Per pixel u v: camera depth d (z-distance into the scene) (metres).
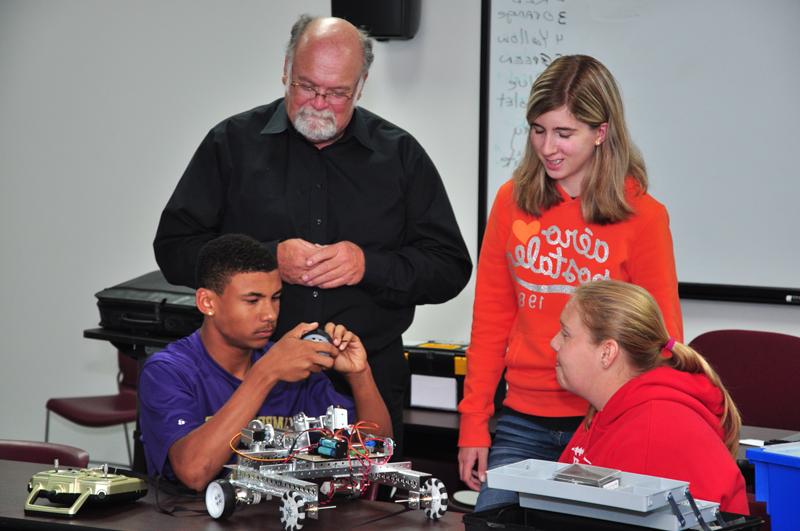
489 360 2.51
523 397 2.40
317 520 1.84
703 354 3.16
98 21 4.57
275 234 2.62
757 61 3.44
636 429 1.80
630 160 2.29
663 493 1.46
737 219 3.50
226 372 2.15
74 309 4.74
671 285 2.27
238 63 4.30
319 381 2.27
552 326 2.34
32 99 4.73
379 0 3.77
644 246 2.27
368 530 1.78
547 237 2.34
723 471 1.73
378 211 2.65
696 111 3.53
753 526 1.53
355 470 1.88
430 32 3.91
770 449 1.75
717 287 3.51
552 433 2.35
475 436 2.49
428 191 2.72
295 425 1.91
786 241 3.44
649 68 3.58
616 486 1.53
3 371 4.89
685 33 3.52
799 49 3.38
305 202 2.63
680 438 1.76
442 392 3.46
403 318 2.72
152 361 2.12
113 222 4.62
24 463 2.26
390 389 2.72
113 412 4.22
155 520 1.83
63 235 4.72
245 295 2.06
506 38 3.76
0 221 4.83
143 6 4.46
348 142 2.64
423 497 1.85
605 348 1.90
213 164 2.66
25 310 4.83
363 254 2.56
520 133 3.76
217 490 1.83
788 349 3.07
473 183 3.89
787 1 3.39
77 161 4.66
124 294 3.56
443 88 3.91
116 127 4.57
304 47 2.43
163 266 2.66
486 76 3.79
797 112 3.40
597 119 2.20
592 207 2.26
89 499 1.87
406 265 2.63
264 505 1.93
